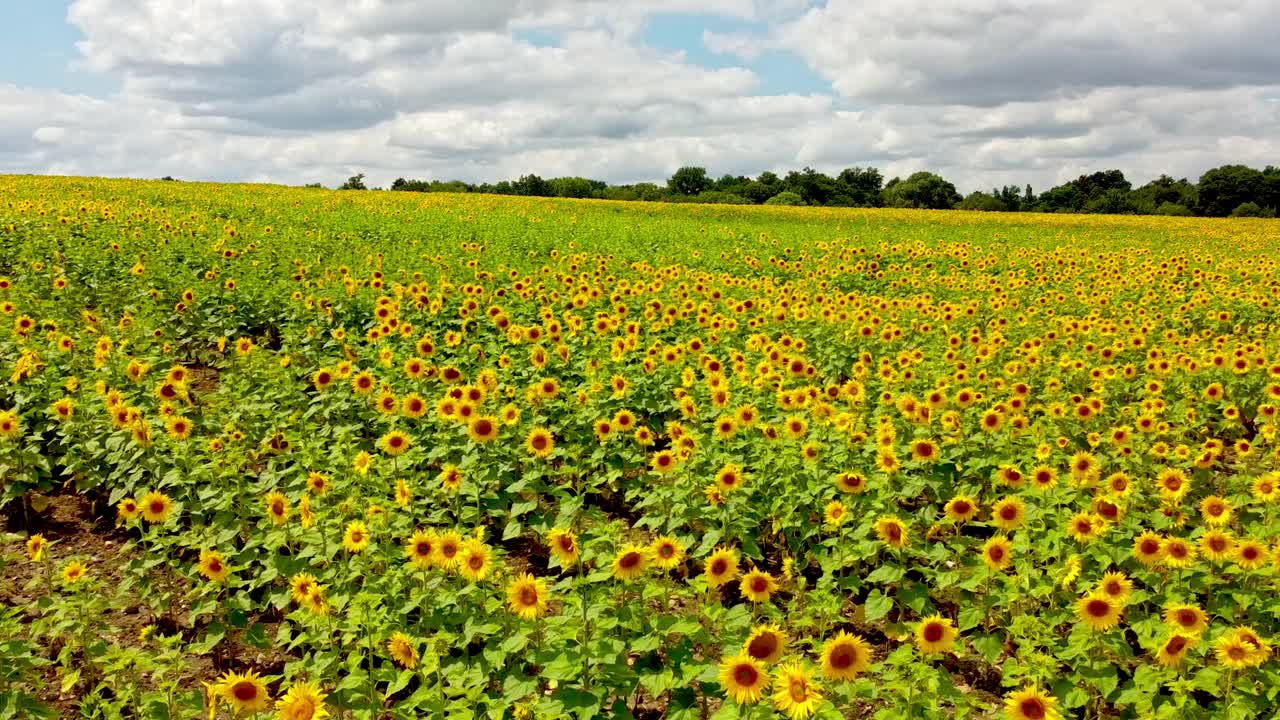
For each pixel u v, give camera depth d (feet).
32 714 17.76
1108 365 43.70
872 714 19.74
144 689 20.48
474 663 18.78
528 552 28.55
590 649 17.90
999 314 57.47
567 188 436.76
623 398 34.30
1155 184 510.99
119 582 25.64
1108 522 22.15
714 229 129.49
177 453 27.58
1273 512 25.20
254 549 23.94
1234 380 40.93
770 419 32.22
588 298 52.90
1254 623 20.99
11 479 28.84
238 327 52.06
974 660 22.58
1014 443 31.55
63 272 55.98
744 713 15.39
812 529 24.93
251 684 15.98
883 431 27.99
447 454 29.81
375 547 22.13
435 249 83.97
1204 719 17.13
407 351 42.52
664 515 26.09
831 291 71.41
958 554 23.71
